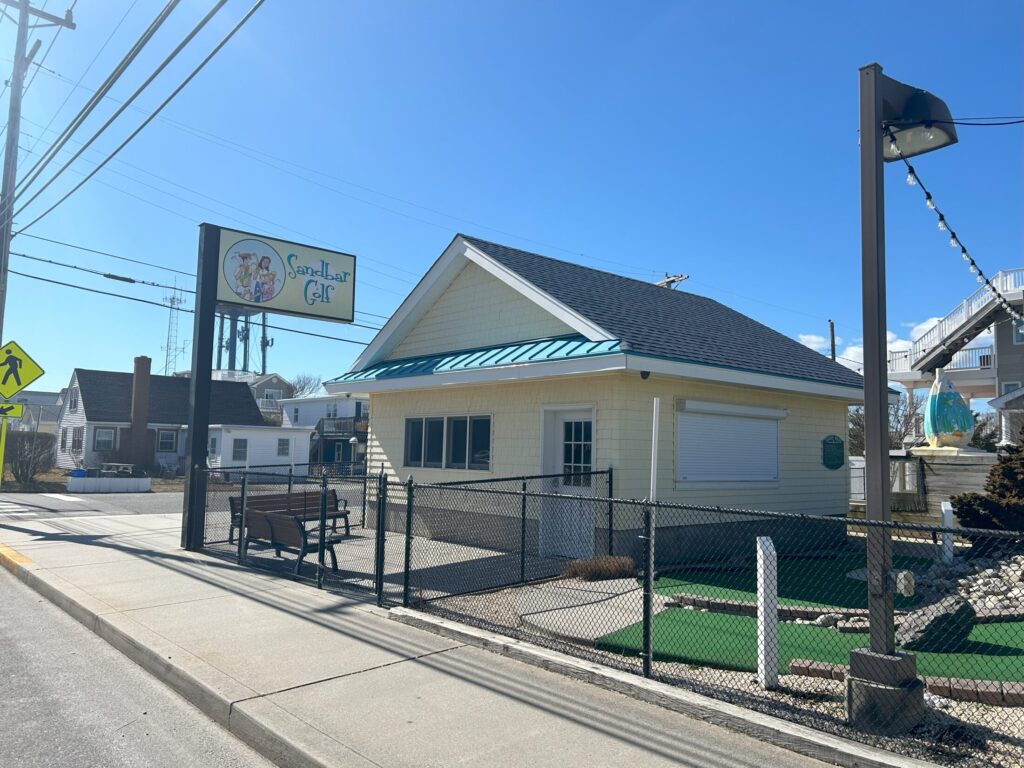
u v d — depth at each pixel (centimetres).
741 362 1274
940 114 554
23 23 1755
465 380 1305
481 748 457
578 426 1212
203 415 1255
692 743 464
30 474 2997
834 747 435
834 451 1566
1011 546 1042
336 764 435
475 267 1458
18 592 973
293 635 709
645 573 578
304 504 1247
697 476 1241
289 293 1377
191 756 478
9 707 557
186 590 909
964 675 564
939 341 2727
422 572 1032
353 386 1598
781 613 779
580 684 573
